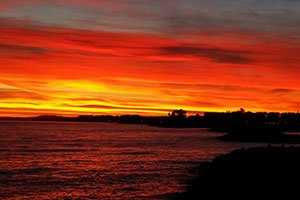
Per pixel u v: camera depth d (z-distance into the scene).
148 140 146.75
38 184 44.41
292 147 55.31
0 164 63.50
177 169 57.03
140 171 55.19
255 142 135.38
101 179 47.91
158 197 36.50
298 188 29.50
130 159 73.56
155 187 41.72
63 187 42.53
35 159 72.44
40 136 164.62
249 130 163.50
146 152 90.94
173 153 88.31
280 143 131.38
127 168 59.06
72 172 54.72
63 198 37.00
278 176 34.59
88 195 38.16
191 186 39.72
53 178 48.97
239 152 54.06
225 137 154.50
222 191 32.81
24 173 53.44
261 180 33.44
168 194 37.78
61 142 127.00
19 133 190.12
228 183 34.97
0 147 98.81
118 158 75.62
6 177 49.53
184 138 163.75
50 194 38.81
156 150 97.31
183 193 38.19
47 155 80.94
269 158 46.44
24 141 126.81
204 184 37.62
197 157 77.94
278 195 28.22
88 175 51.56
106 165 63.34
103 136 180.00
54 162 67.88
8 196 37.84
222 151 94.81
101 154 85.06
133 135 195.62
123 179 47.69
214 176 40.31
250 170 39.22
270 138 144.88
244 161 46.41
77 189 41.28
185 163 65.94
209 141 140.75
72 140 140.50
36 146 105.69
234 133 157.62
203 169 51.38
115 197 37.09
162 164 64.38
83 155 82.25
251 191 30.52
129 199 36.09
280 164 41.81
